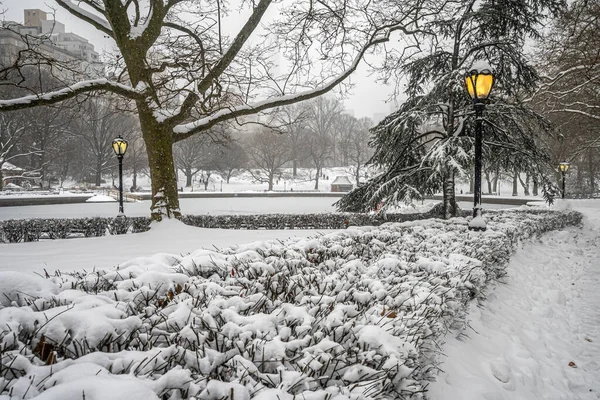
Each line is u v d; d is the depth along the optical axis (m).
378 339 1.93
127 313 2.14
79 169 55.38
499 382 3.07
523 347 3.96
